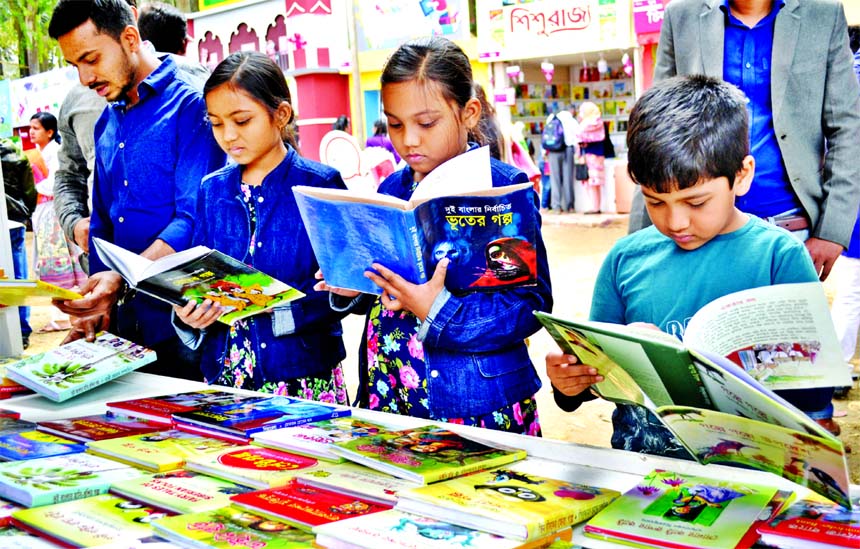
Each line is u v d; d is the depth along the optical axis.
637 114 1.59
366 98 13.03
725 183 1.53
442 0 12.77
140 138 2.59
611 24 12.05
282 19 12.96
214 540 1.06
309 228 1.79
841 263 4.30
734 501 1.13
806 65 2.63
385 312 2.01
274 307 2.20
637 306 1.77
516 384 1.89
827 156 2.71
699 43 2.76
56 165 6.68
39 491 1.26
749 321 1.31
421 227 1.63
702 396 1.09
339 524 1.08
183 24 3.44
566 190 14.66
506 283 1.70
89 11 2.45
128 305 2.68
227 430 1.58
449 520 1.10
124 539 1.10
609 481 1.26
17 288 1.90
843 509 1.09
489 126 2.41
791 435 0.99
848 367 1.26
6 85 10.10
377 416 1.71
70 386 2.00
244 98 2.12
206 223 2.35
